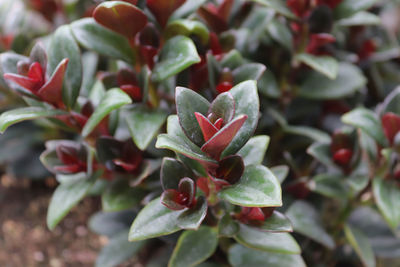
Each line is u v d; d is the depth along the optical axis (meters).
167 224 0.35
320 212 0.45
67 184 0.38
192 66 0.39
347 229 0.42
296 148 0.48
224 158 0.34
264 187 0.33
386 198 0.38
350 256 0.48
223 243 0.41
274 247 0.36
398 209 0.38
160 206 0.35
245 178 0.34
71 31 0.37
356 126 0.39
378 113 0.39
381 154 0.39
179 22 0.38
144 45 0.38
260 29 0.43
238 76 0.37
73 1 0.49
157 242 0.49
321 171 0.46
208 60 0.37
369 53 0.49
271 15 0.44
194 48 0.36
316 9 0.41
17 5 0.50
